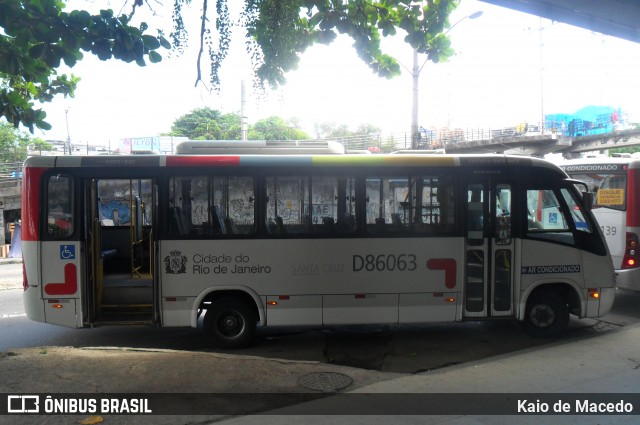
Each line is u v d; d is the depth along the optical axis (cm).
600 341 670
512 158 710
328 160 691
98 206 754
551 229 714
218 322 697
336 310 689
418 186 699
